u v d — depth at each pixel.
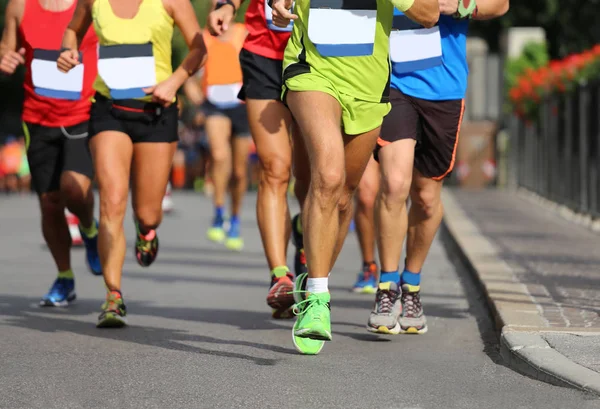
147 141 17.38
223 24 16.78
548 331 14.71
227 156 32.56
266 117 17.05
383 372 13.50
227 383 12.83
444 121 15.88
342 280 24.17
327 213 13.76
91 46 19.19
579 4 85.44
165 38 17.38
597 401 11.62
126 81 17.06
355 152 14.45
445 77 15.87
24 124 19.61
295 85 13.97
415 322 16.52
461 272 25.45
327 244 13.82
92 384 12.81
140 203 17.88
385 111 14.38
